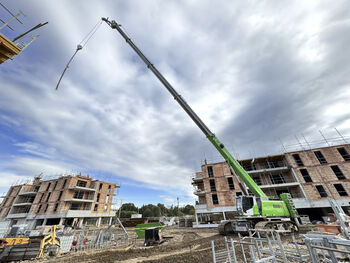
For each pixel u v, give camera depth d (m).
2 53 8.48
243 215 13.34
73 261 10.41
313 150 30.64
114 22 17.12
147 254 11.27
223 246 11.30
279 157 32.84
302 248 8.62
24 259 10.99
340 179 27.05
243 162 34.31
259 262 4.77
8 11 8.70
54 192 43.88
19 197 50.75
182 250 11.65
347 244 3.39
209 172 34.78
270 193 31.19
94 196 46.12
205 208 30.62
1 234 16.95
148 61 16.53
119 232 29.25
